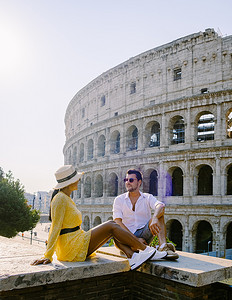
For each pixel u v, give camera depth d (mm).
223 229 49438
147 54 65062
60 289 7648
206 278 7594
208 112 56031
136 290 9195
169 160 56938
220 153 51688
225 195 50438
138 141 63688
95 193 74562
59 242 8477
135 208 10453
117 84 72688
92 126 77812
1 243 12219
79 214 8828
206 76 56219
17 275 6656
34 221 67062
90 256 9062
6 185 63594
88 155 81312
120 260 8438
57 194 8719
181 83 59094
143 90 65250
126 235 8688
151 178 66188
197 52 57844
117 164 67125
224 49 55000
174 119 60031
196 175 54562
